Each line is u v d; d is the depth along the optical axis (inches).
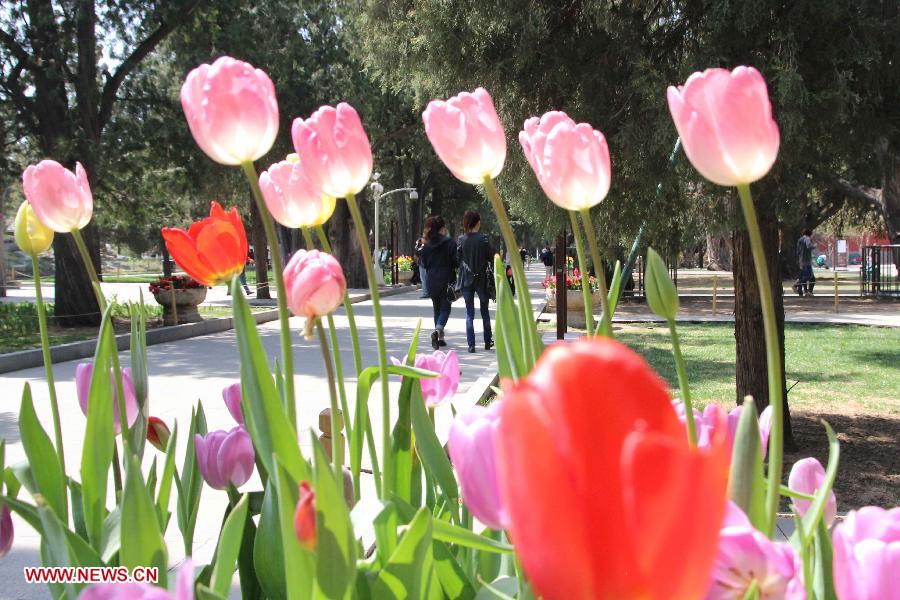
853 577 25.8
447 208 1888.5
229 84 35.1
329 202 48.3
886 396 320.2
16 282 1631.4
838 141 197.6
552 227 224.5
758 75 27.8
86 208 51.4
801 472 43.5
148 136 655.1
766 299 30.2
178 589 25.2
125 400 53.6
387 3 280.1
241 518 36.9
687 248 228.7
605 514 14.0
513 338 42.3
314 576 30.3
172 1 604.4
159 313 673.6
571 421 14.6
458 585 45.9
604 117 213.9
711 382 340.2
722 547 26.2
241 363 35.6
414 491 63.7
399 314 732.7
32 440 47.4
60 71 605.6
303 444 200.8
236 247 54.2
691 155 28.7
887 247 962.7
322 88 816.9
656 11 215.2
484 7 215.9
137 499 36.1
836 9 174.6
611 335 40.4
